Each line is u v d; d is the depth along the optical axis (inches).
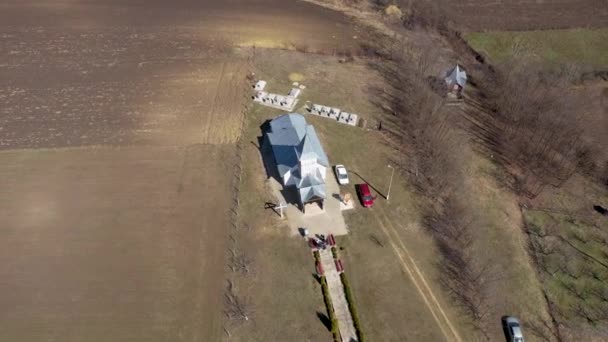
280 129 2615.7
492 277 2149.4
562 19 3826.3
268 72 3248.0
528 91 2876.5
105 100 2984.7
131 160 2608.3
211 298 2038.6
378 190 2509.8
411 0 3998.5
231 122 2856.8
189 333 1927.9
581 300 2107.5
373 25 3767.2
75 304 2005.4
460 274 2160.4
